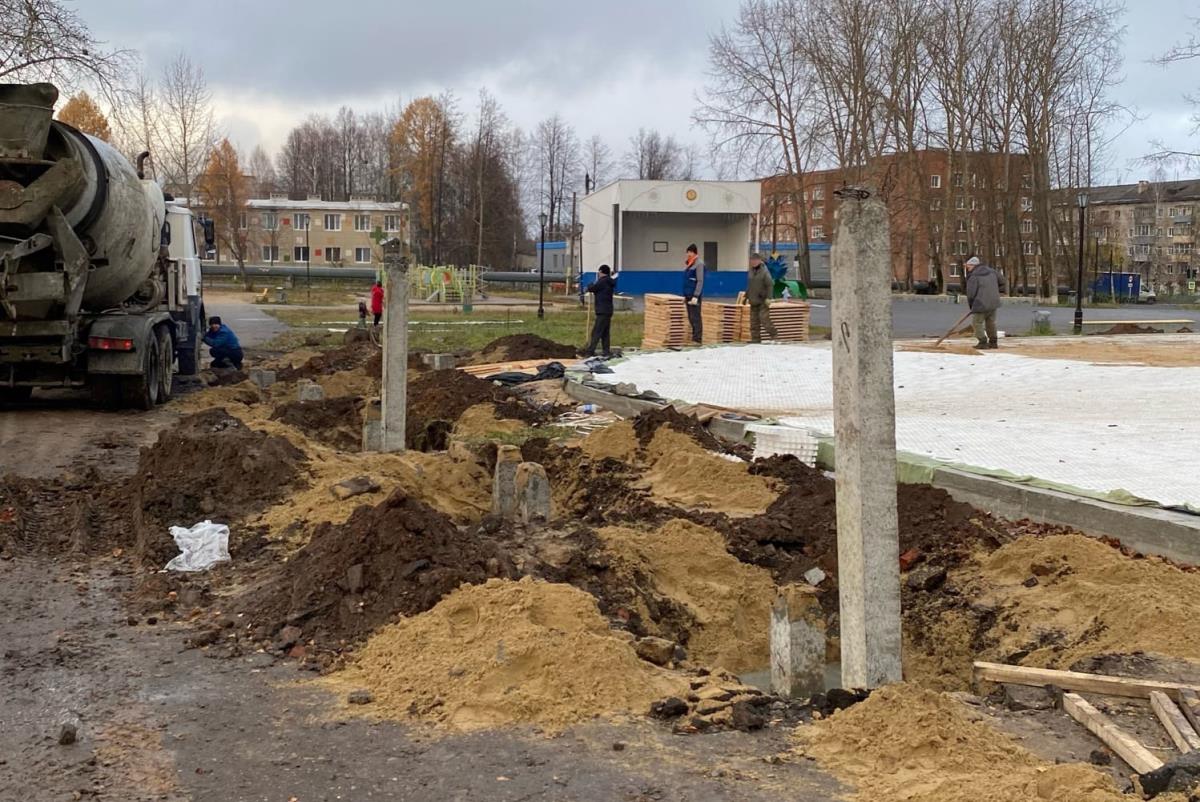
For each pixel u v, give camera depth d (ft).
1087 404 43.60
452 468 31.78
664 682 16.78
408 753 14.53
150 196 54.19
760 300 74.49
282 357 83.97
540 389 54.49
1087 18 178.19
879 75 171.73
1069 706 15.67
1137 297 209.36
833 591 24.18
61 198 44.06
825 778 13.55
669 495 31.19
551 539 25.29
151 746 14.88
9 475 31.94
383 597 19.48
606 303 66.59
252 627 19.71
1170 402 43.52
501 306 172.55
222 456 29.55
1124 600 19.44
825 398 47.85
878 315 15.25
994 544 24.48
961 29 176.76
